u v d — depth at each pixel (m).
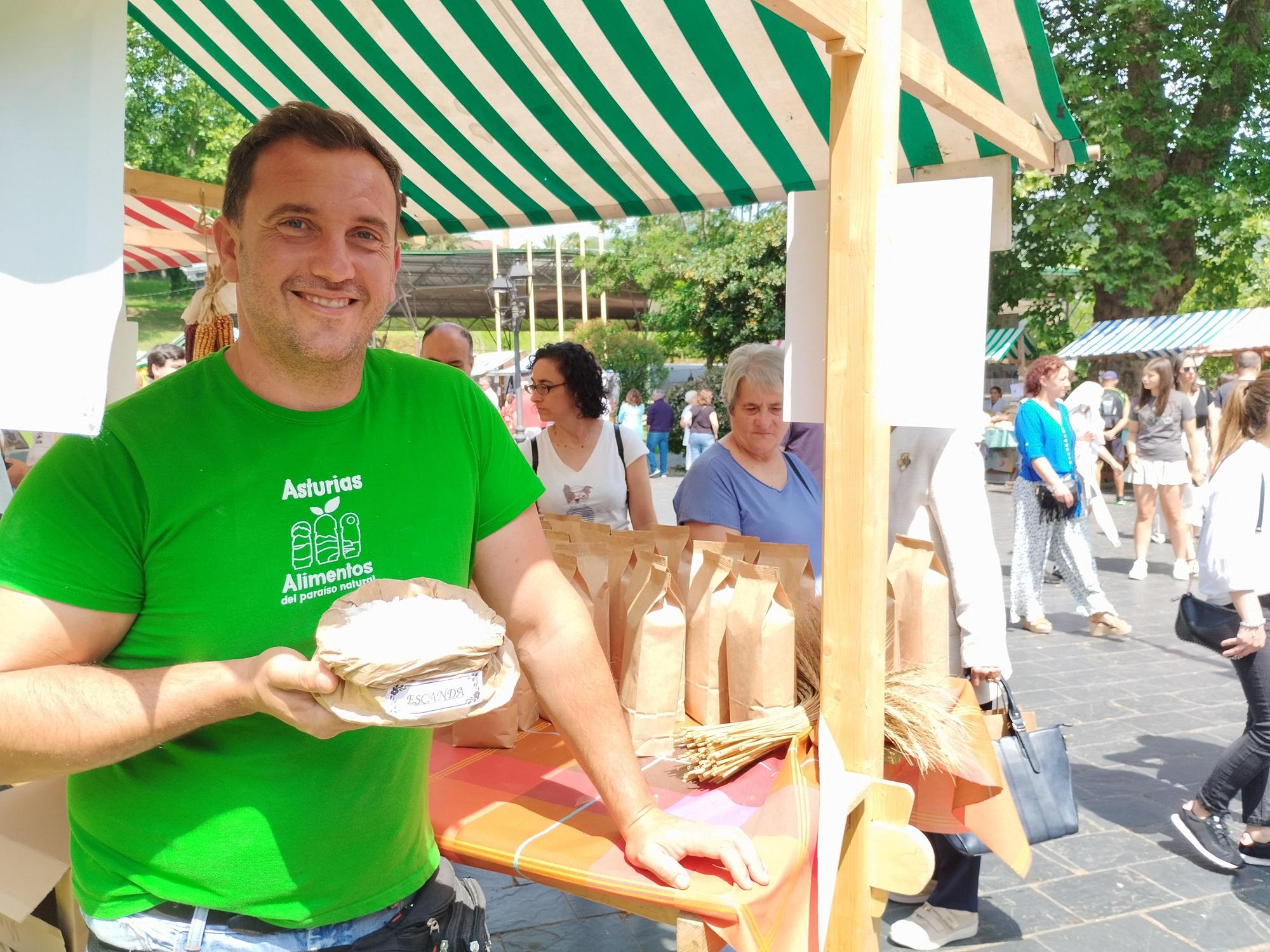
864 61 1.70
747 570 2.05
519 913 3.40
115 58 0.97
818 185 3.50
